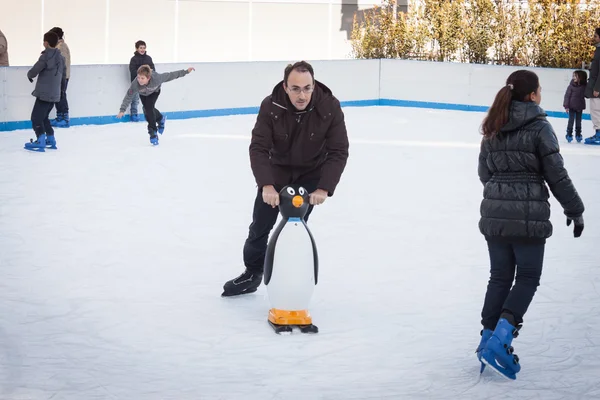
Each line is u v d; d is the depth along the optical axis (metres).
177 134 13.29
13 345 4.21
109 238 6.63
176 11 22.02
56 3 20.42
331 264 6.04
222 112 15.91
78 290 5.24
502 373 3.82
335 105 4.59
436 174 10.22
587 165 11.15
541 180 3.94
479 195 8.92
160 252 6.25
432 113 17.58
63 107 13.38
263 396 3.62
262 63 16.41
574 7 18.28
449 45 19.59
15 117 12.80
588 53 18.02
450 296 5.31
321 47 23.75
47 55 10.74
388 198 8.62
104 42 21.17
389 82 18.92
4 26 19.94
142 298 5.12
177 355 4.15
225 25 22.66
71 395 3.57
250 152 4.63
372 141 13.12
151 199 8.23
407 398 3.64
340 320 4.79
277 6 23.17
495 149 3.97
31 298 5.04
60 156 10.66
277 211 4.95
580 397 3.69
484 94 17.95
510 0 19.22
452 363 4.12
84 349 4.20
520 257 3.92
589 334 4.59
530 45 18.86
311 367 4.03
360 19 23.56
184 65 15.13
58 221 7.16
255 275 5.18
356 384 3.80
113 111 14.28
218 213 7.70
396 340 4.46
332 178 4.56
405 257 6.27
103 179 9.22
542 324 4.76
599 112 13.35
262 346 4.32
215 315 4.83
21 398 3.51
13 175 9.24
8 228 6.85
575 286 5.55
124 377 3.82
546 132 3.86
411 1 20.28
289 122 4.59
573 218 3.94
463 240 6.86
